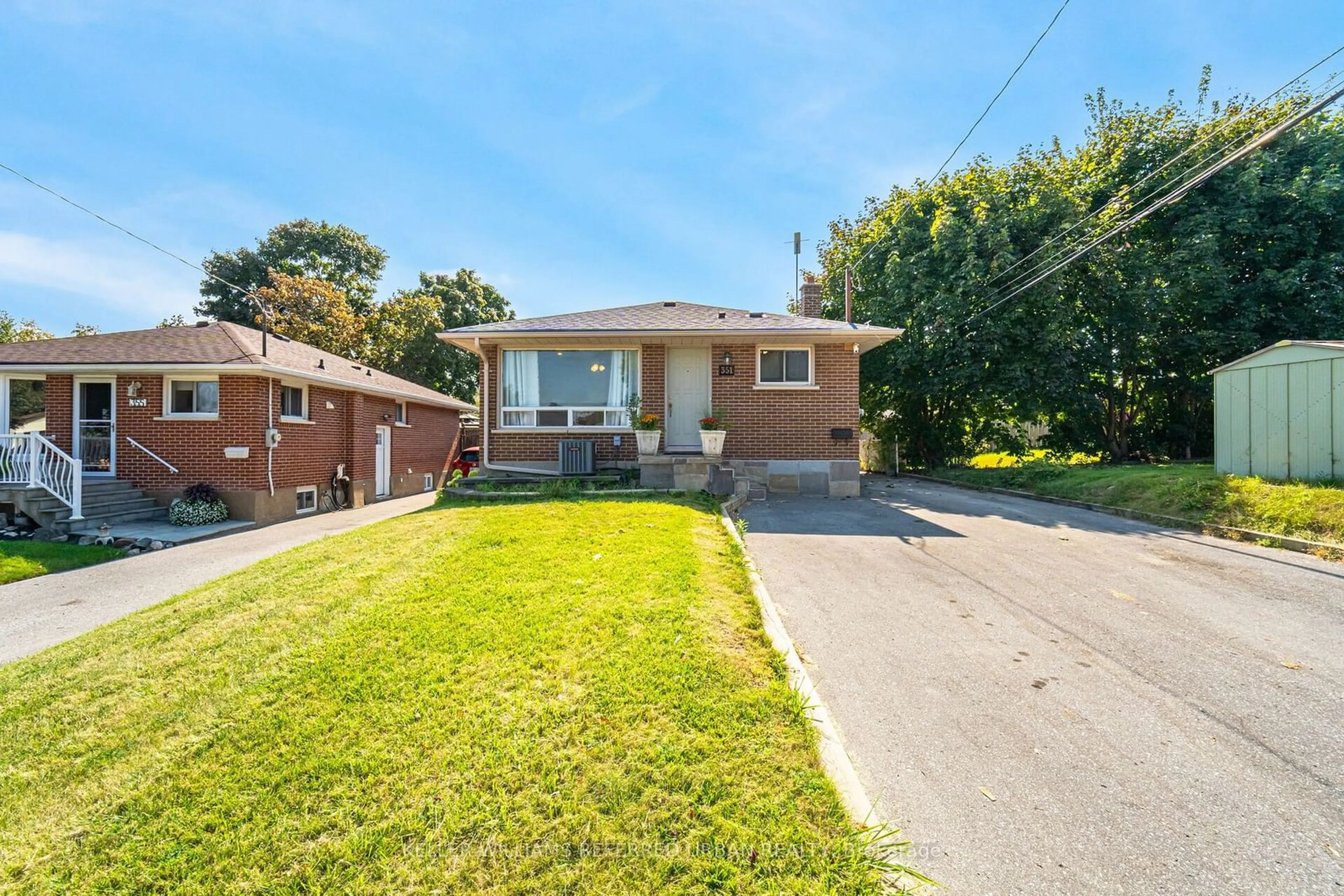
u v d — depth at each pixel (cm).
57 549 897
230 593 509
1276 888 190
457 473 1661
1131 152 1586
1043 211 1434
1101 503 962
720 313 1241
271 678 320
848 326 1109
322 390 1479
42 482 1034
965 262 1468
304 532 1107
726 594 453
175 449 1223
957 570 579
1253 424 879
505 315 3578
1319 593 498
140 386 1223
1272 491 759
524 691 294
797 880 184
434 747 250
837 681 342
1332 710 306
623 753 244
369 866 189
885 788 243
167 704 300
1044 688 333
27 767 252
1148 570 576
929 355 1550
